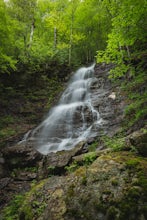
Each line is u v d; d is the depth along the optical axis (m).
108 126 12.30
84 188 5.35
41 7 29.70
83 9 25.88
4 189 8.80
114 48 11.85
